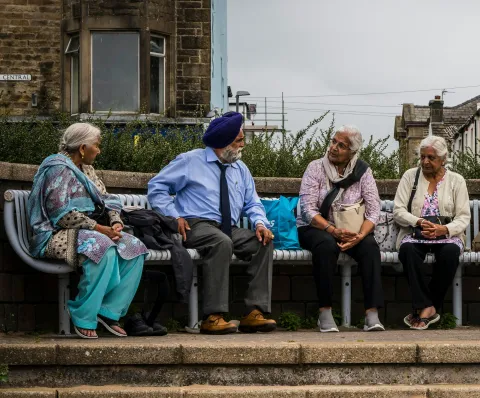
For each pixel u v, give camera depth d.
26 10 20.59
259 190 8.85
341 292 8.48
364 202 8.16
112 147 10.18
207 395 5.82
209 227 7.73
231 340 6.82
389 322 8.75
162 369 6.08
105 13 20.45
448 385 6.09
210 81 20.98
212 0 21.41
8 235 7.18
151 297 8.32
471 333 7.61
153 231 7.62
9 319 7.43
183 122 20.39
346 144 8.07
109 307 7.11
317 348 6.10
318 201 8.16
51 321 7.83
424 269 8.74
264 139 10.59
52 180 7.17
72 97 20.88
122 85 20.69
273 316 8.59
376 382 6.13
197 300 8.12
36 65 20.62
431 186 8.43
